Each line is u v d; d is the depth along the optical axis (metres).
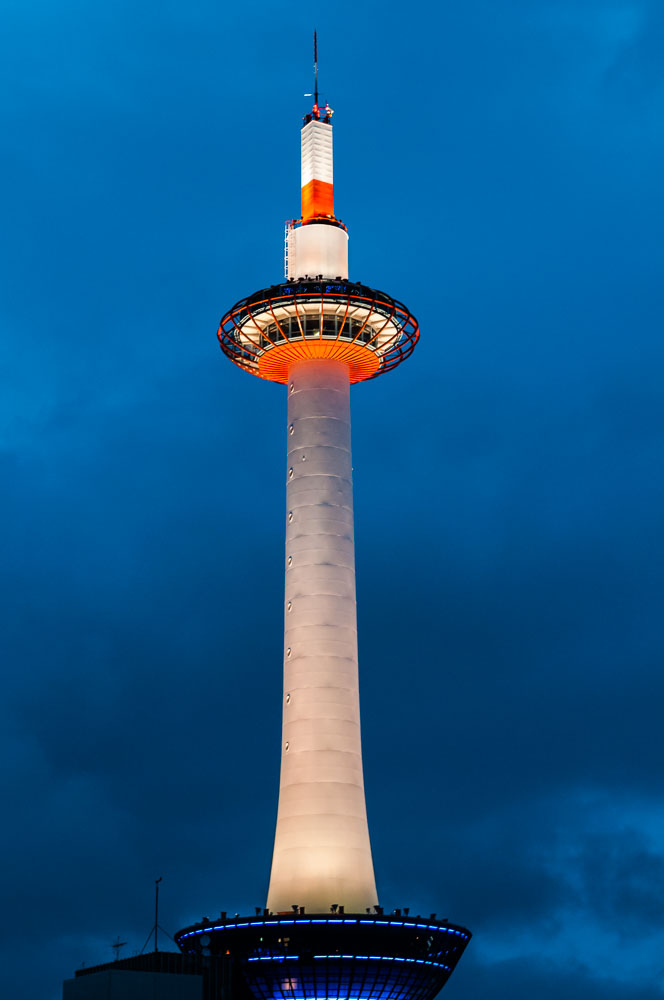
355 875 127.75
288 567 137.12
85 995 102.44
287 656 134.75
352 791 130.50
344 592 135.50
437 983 130.12
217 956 116.81
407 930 123.31
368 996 124.56
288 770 131.38
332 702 131.88
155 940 116.31
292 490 138.75
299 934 122.00
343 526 137.62
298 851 128.00
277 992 124.06
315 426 139.88
